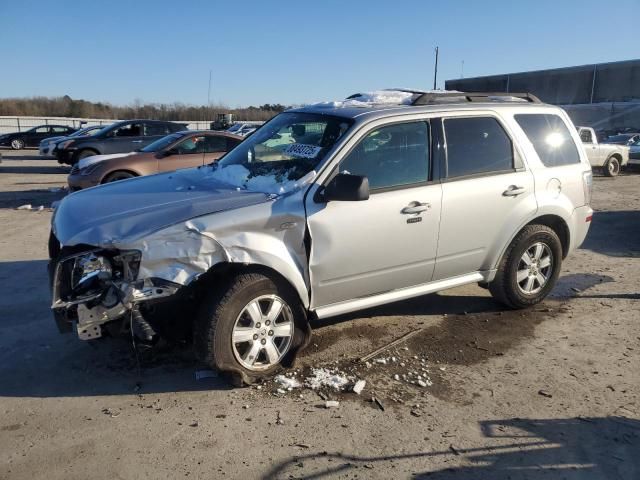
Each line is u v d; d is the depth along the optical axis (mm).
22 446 3338
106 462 3205
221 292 3900
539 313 5570
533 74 41656
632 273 6957
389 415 3725
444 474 3143
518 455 3320
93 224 3811
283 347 4242
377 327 5152
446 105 4949
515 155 5227
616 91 36594
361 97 5332
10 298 5812
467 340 4910
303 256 4145
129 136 16312
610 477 3141
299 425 3594
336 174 4258
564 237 5746
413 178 4609
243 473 3129
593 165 19281
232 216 3865
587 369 4398
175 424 3590
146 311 3832
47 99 65000
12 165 22625
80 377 4180
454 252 4887
